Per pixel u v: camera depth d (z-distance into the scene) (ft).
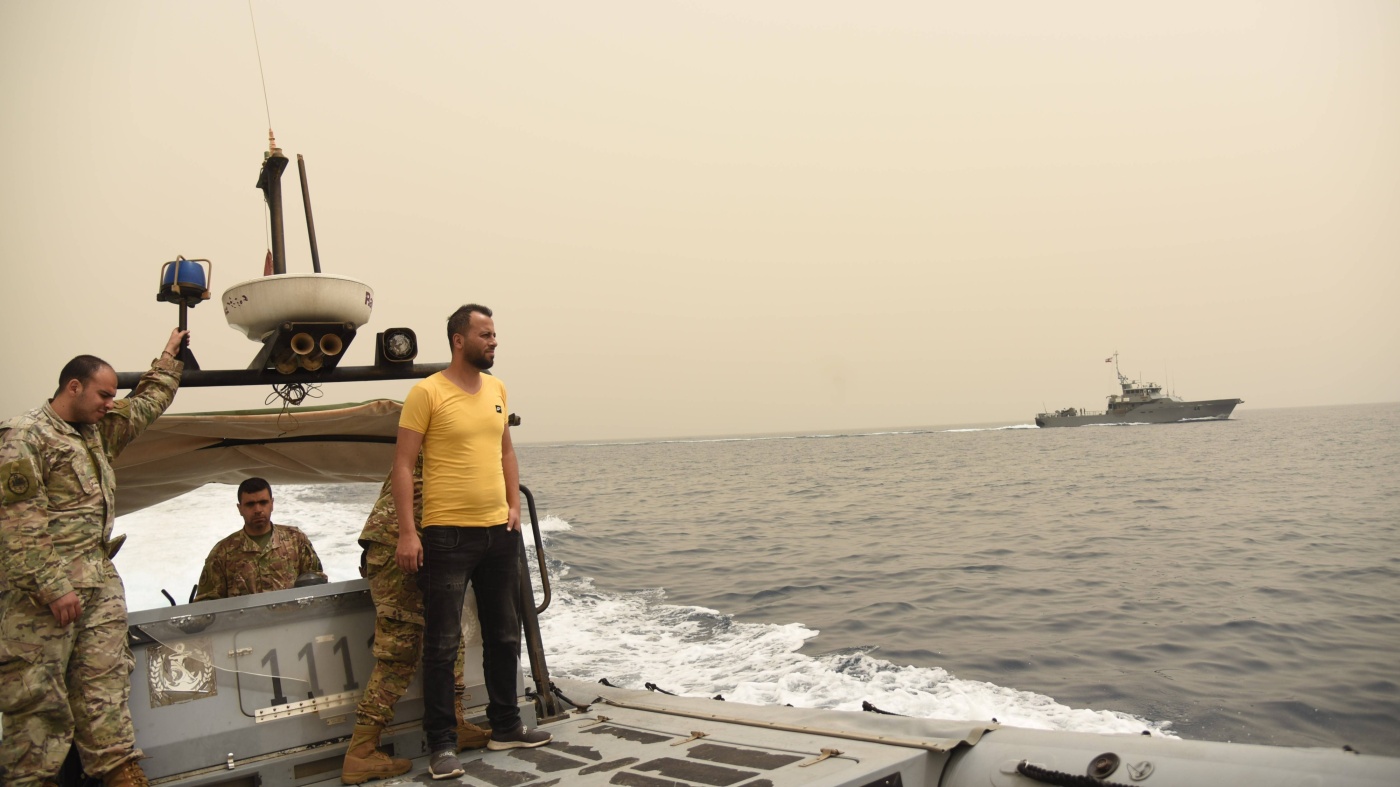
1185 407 345.51
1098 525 70.38
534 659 14.70
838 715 12.30
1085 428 375.45
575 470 224.94
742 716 13.11
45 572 9.96
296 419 13.78
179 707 11.51
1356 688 25.48
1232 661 28.94
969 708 24.66
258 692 12.05
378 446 15.85
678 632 35.81
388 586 12.30
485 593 12.84
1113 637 32.71
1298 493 91.25
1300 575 44.73
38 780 10.00
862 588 45.16
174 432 13.83
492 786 10.99
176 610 11.72
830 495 112.78
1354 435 240.12
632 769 10.92
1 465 10.02
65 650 10.24
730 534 73.15
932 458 209.46
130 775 10.53
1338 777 7.79
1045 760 9.68
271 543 15.85
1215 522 69.56
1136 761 9.10
